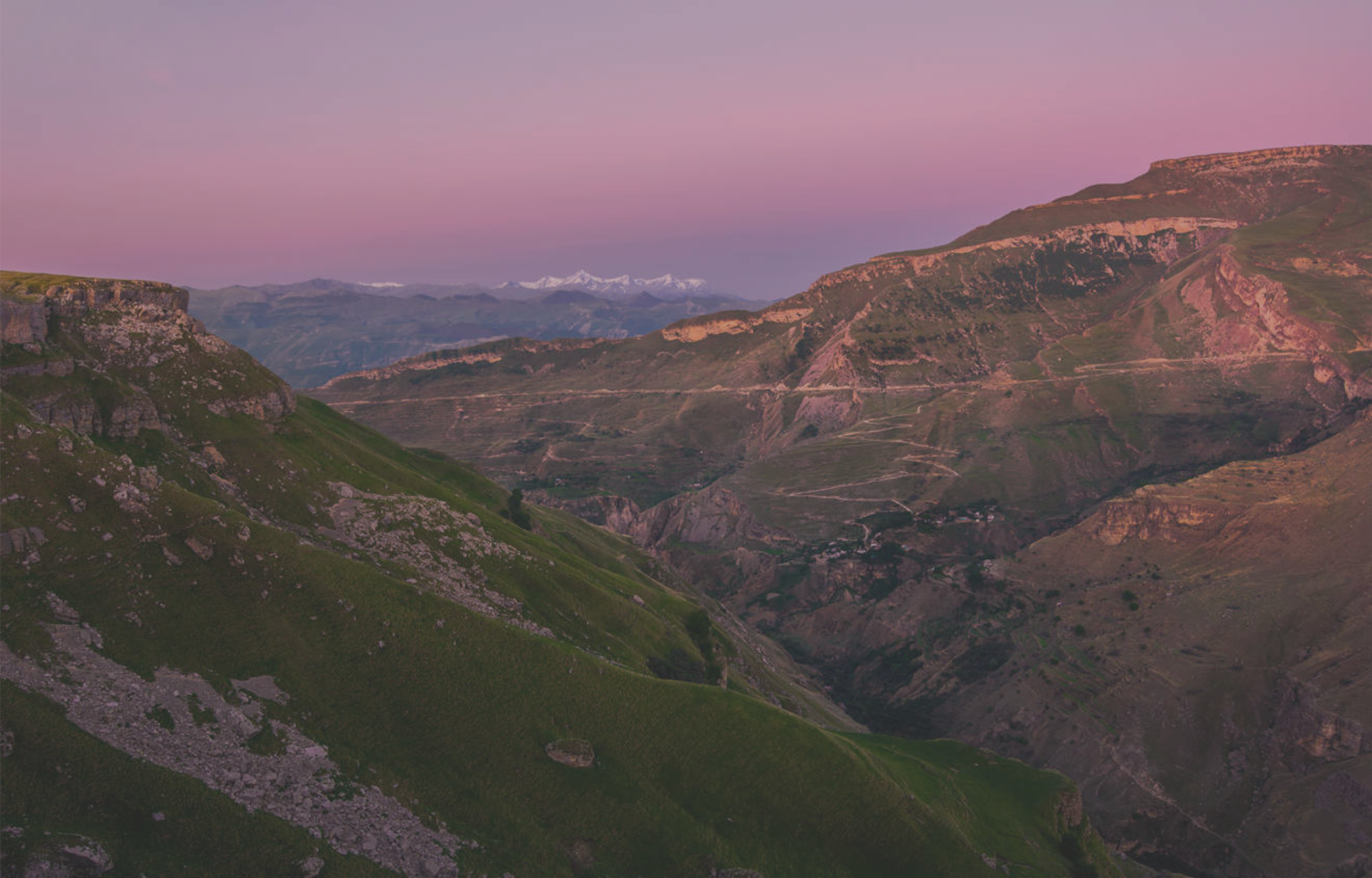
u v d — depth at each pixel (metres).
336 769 66.56
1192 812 170.38
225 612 74.75
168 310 123.38
